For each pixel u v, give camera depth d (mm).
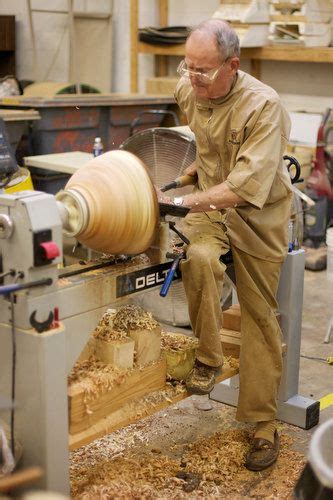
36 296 1899
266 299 2607
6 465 1842
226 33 2273
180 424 2965
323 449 1832
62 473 1999
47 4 7238
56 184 4984
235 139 2398
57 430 1961
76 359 2090
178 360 2445
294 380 2998
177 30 6230
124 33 6895
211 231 2521
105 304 2145
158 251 2291
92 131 5562
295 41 5398
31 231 1833
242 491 2465
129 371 2295
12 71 7625
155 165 3227
